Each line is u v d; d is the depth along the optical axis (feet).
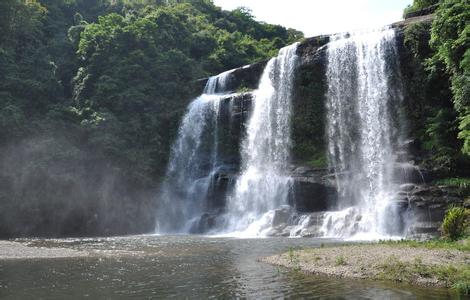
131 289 52.95
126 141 176.35
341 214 128.98
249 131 177.99
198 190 173.68
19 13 213.66
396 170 134.00
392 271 55.83
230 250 90.63
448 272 52.70
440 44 119.96
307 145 165.58
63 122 171.63
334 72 164.04
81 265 71.67
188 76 215.72
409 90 145.69
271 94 176.96
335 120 161.17
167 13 248.52
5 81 184.24
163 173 180.24
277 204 150.71
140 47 211.82
